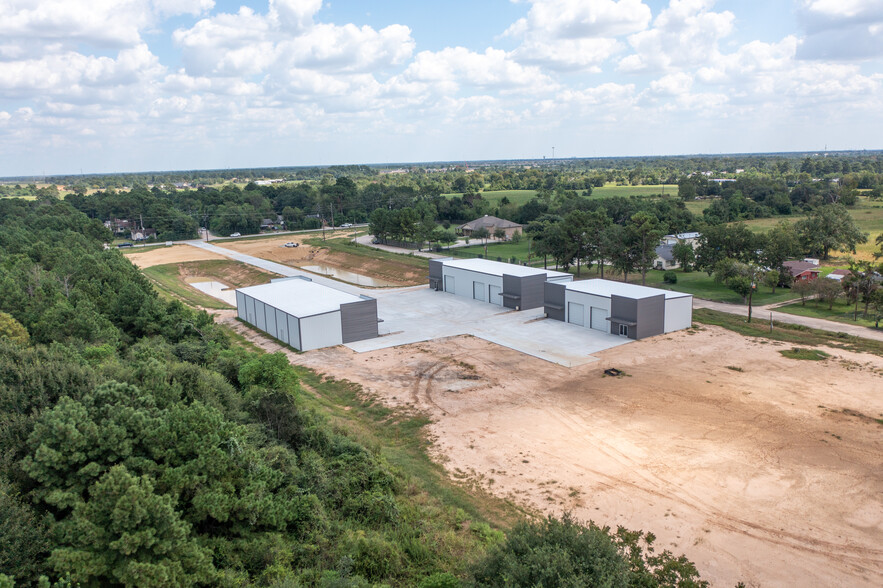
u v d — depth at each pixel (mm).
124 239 164125
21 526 16406
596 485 30281
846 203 162375
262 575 18656
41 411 21812
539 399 42312
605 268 100188
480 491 29875
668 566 19797
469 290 79125
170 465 20344
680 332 59125
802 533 25828
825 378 44688
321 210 188750
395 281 99375
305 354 55188
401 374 48562
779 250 80250
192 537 18906
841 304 70188
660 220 126250
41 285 55531
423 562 21594
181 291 90750
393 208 192375
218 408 28156
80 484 18344
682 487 29844
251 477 21969
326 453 29094
